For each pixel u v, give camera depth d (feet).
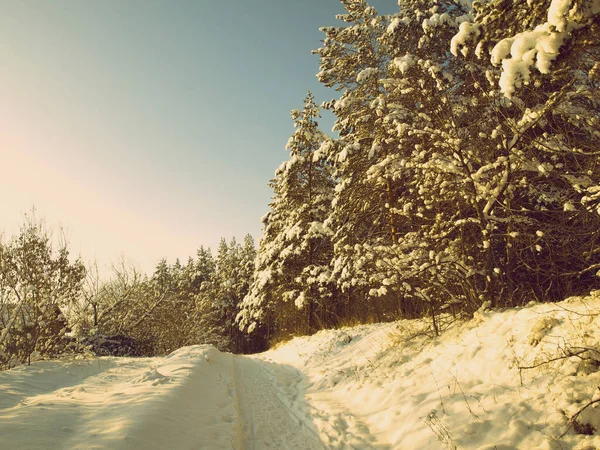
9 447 10.59
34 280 33.01
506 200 24.13
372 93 49.80
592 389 12.27
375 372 25.18
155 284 86.02
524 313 19.02
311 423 20.18
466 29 13.41
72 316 44.98
